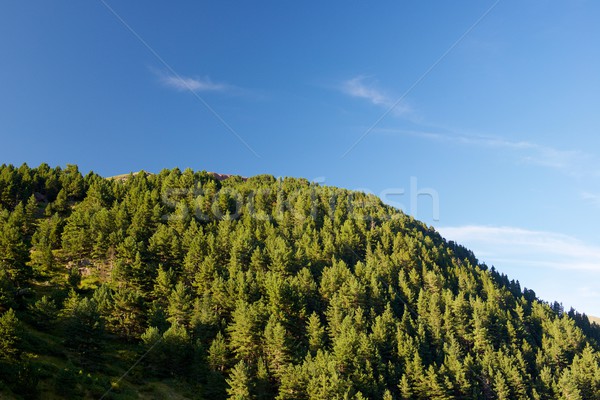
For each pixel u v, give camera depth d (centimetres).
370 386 7312
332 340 8744
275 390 7306
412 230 18688
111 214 12306
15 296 7844
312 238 14512
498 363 9525
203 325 8169
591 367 9988
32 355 6044
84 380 5678
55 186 16400
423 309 11162
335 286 10700
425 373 8356
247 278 9688
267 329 7700
